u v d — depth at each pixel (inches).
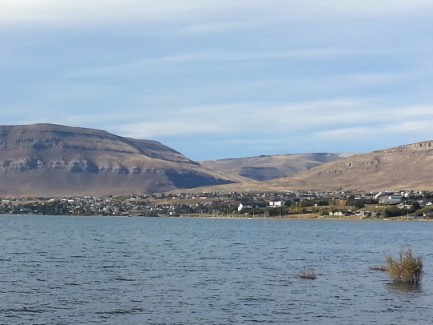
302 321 2034.9
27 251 4505.4
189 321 2016.5
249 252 4714.6
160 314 2122.3
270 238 6865.2
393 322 2023.9
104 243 5654.5
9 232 7608.3
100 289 2632.9
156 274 3169.3
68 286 2706.7
